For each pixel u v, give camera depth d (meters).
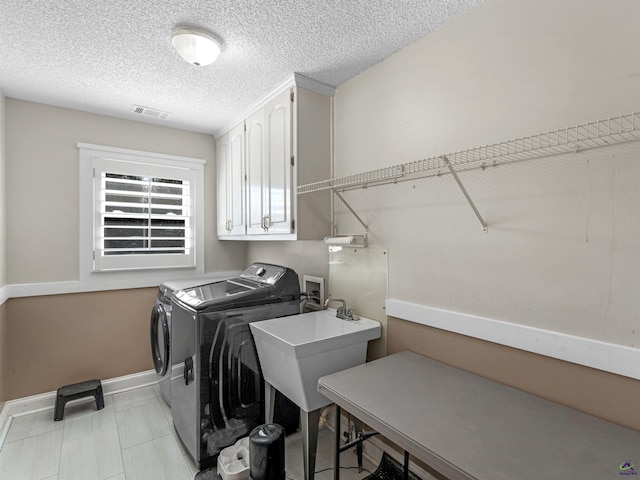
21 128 2.43
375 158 1.99
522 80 1.33
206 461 1.85
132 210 2.87
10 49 1.78
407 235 1.80
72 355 2.62
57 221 2.56
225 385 1.90
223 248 3.39
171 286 2.50
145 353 2.94
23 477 1.79
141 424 2.31
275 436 1.56
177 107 2.62
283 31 1.65
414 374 1.46
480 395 1.26
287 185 2.19
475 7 1.49
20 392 2.41
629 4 1.07
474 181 1.49
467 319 1.50
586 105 1.16
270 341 1.72
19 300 2.42
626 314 1.07
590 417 1.11
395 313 1.84
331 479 1.77
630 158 1.07
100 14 1.50
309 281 2.53
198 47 1.64
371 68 2.02
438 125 1.65
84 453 2.00
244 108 2.65
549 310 1.25
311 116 2.20
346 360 1.73
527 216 1.31
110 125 2.79
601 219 1.12
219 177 3.23
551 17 1.25
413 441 0.97
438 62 1.64
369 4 1.46
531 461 0.88
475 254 1.49
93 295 2.71
